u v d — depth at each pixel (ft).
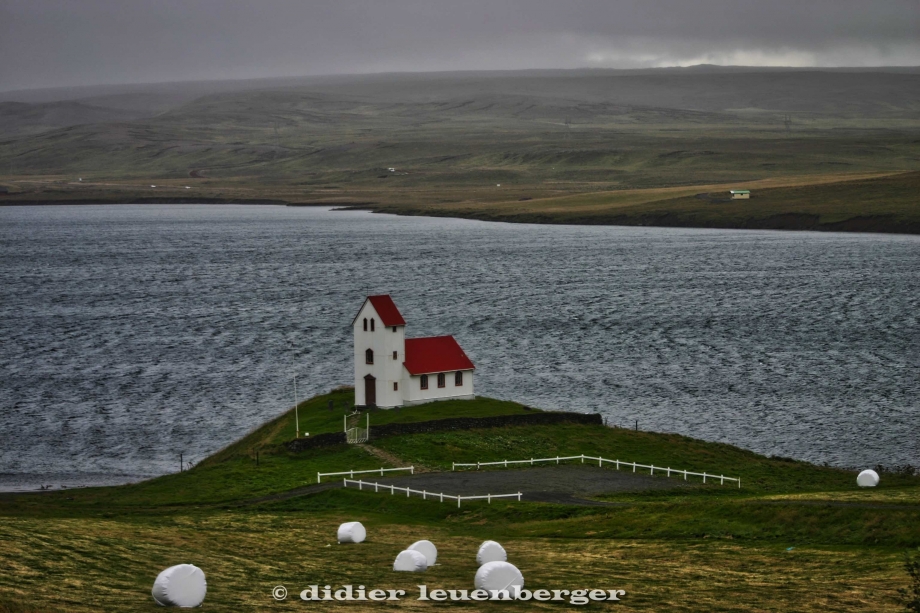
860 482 296.10
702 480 296.92
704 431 400.88
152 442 389.19
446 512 257.96
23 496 291.79
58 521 232.53
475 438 324.80
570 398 455.63
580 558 211.82
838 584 187.83
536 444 324.80
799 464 330.75
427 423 328.29
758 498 257.34
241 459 313.73
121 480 339.16
